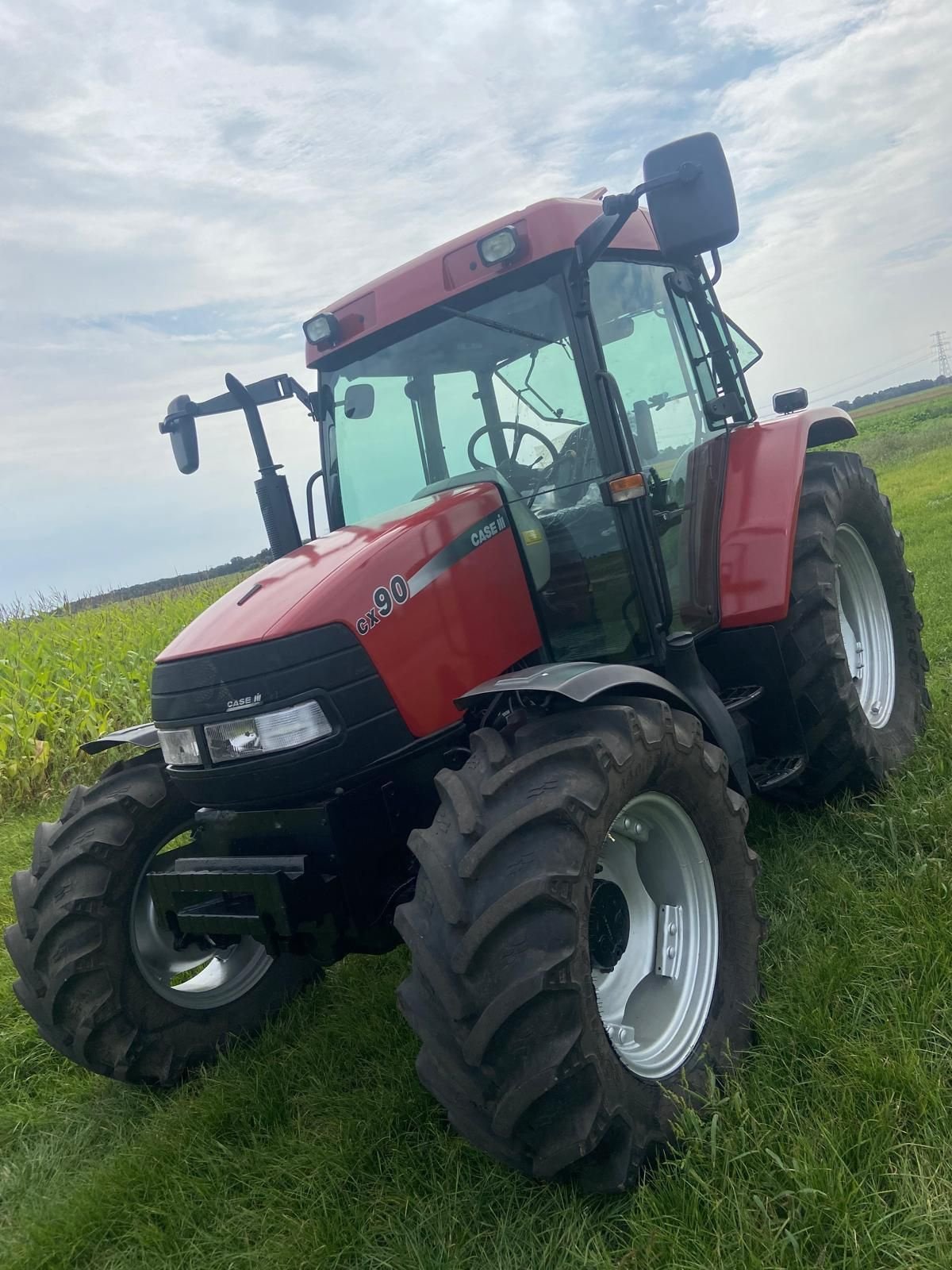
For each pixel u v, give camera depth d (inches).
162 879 109.2
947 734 162.6
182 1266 91.2
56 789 287.4
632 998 99.3
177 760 104.2
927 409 1867.6
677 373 145.6
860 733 143.3
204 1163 103.0
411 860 108.6
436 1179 92.4
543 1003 80.6
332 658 98.5
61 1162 113.1
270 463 140.4
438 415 128.3
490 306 121.5
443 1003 82.6
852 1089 87.9
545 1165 81.8
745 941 105.2
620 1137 84.0
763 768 138.3
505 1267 80.4
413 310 124.3
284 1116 109.3
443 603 107.8
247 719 97.6
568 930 82.4
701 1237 76.8
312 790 99.2
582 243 112.1
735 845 106.2
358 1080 112.2
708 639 141.2
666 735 98.3
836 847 137.4
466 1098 83.4
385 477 133.3
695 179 101.3
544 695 102.3
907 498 583.2
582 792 86.9
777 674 139.3
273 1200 95.3
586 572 121.2
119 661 363.9
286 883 98.6
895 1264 72.0
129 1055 119.6
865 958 106.7
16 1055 139.9
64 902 117.8
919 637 182.5
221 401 143.0
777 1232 75.4
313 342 133.5
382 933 104.4
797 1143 82.1
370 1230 88.8
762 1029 100.2
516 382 121.9
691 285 153.9
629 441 118.3
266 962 136.1
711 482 143.3
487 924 81.3
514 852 84.9
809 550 144.9
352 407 135.4
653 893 104.4
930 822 132.3
